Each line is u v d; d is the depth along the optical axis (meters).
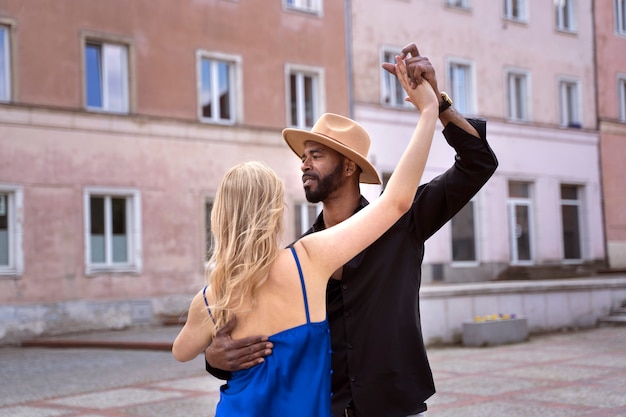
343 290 2.71
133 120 17.83
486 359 10.70
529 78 25.94
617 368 9.47
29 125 16.38
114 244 17.67
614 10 28.47
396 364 2.66
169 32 18.58
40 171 16.48
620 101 28.47
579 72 27.30
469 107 24.53
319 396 2.32
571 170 26.69
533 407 6.99
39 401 8.31
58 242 16.62
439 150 22.64
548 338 13.41
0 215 16.17
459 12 24.27
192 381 9.38
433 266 22.80
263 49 20.14
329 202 3.03
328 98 21.28
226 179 2.43
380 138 22.14
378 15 22.39
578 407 6.93
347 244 2.39
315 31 21.11
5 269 16.06
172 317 18.03
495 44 25.09
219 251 2.40
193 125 18.78
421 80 2.59
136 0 18.09
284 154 20.38
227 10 19.55
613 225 27.72
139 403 7.87
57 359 12.63
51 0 16.84
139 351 13.34
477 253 24.16
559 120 26.70
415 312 2.74
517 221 25.39
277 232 2.41
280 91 20.41
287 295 2.36
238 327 2.37
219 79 19.67
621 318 15.02
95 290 17.03
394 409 2.66
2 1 16.25
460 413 6.79
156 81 18.34
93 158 17.22
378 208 2.43
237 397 2.32
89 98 17.61
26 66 16.47
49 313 16.30
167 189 18.31
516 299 13.69
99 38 17.52
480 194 24.23
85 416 7.25
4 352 14.49
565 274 25.72
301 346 2.33
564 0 27.41
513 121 25.30
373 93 22.14
